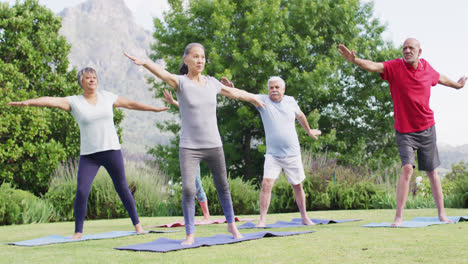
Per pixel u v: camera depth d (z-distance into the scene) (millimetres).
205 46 16703
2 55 11367
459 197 8820
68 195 8461
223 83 4164
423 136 4379
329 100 19156
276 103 5129
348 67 18000
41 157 10438
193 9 17062
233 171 18359
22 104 4070
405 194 4242
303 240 3316
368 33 19562
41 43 11664
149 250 3008
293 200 9555
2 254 3086
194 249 3061
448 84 4598
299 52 16844
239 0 17547
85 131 4305
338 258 2451
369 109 19094
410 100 4293
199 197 5793
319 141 15570
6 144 10172
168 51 17500
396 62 4363
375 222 4848
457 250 2586
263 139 17297
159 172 10336
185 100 3449
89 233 4730
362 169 11422
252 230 4480
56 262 2648
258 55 15602
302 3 17297
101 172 8852
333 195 9508
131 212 4430
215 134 3533
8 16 11484
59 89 11773
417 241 3027
